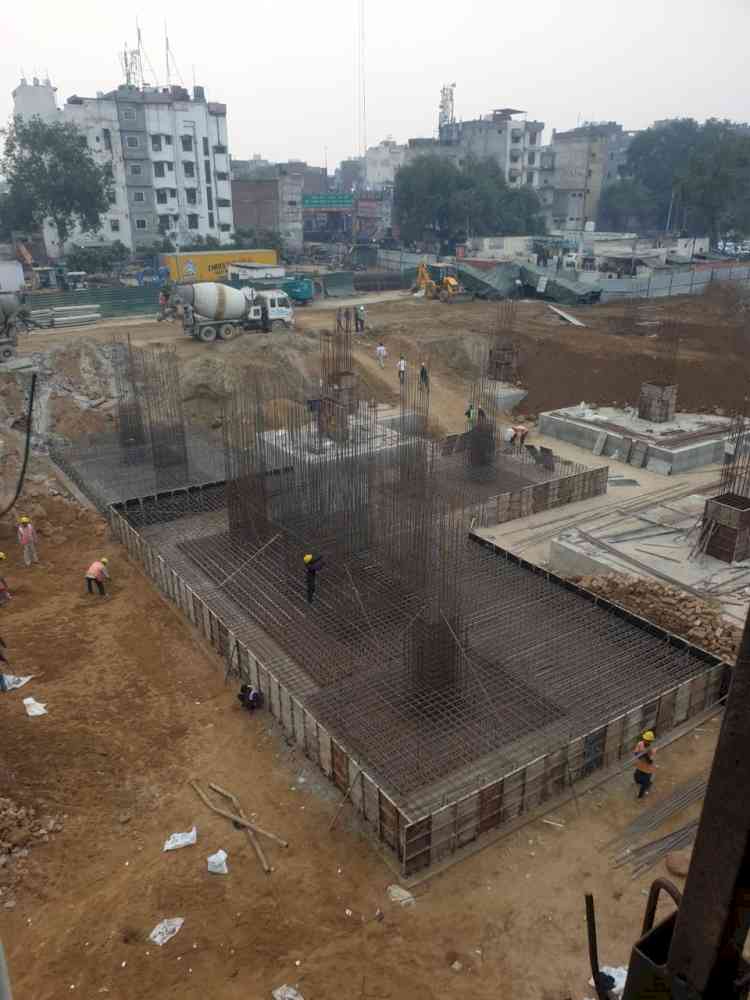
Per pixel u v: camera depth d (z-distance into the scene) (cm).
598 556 1964
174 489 2381
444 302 5050
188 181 7338
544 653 1568
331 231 9406
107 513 2277
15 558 2086
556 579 1819
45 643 1689
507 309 4003
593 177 9450
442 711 1391
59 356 3077
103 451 2731
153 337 3734
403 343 3912
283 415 2967
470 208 7419
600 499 2497
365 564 1838
